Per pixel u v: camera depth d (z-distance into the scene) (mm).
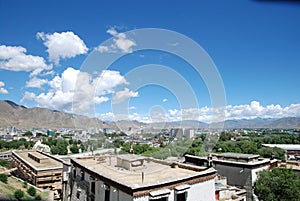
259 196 23250
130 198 13344
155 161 22922
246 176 24344
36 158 39281
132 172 18188
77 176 21469
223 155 27766
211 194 17609
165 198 14547
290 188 21984
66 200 23219
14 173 43344
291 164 32969
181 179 15562
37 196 29250
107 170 18969
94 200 17391
